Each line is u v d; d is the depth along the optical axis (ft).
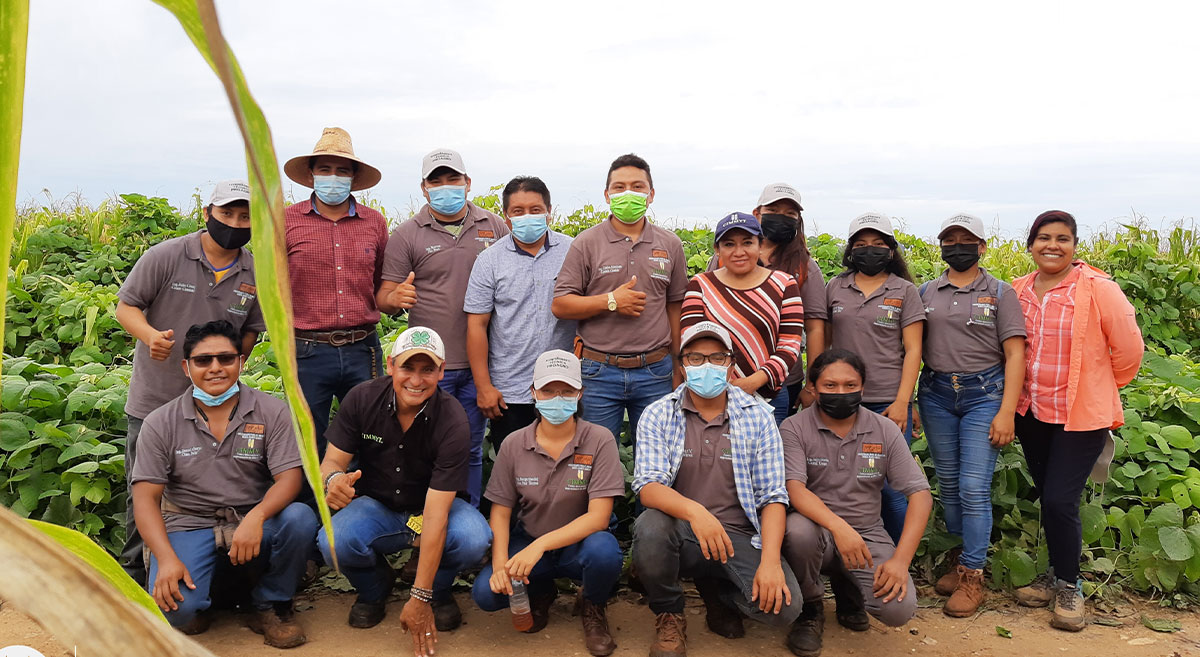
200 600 12.70
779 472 13.34
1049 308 14.30
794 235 15.88
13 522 1.23
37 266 29.99
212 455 13.12
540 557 12.94
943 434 15.08
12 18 1.42
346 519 13.07
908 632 14.03
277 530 12.80
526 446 13.69
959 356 14.69
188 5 1.27
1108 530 16.19
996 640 13.73
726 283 15.15
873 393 15.12
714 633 13.92
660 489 13.08
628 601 15.23
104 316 23.22
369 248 15.35
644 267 14.90
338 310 15.02
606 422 14.96
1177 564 15.14
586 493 13.55
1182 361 21.34
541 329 15.23
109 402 15.53
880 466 13.79
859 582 13.47
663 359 15.08
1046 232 14.29
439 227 15.70
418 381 12.94
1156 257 28.76
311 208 14.99
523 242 15.30
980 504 14.57
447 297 15.56
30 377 16.43
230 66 1.10
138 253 31.45
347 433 13.61
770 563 12.69
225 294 13.94
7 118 1.45
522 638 13.56
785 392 15.79
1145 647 13.51
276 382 17.13
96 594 1.23
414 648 12.76
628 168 14.99
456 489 13.03
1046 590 15.01
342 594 15.01
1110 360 14.02
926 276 29.60
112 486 15.49
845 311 15.31
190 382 13.82
